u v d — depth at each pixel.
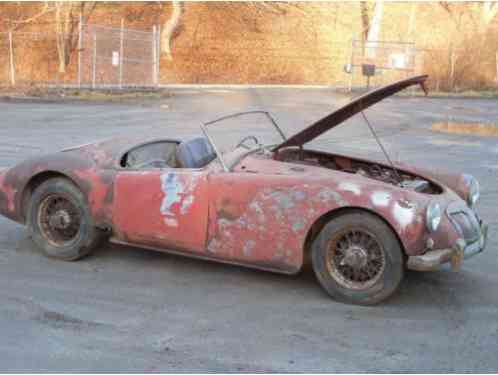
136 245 5.27
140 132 14.95
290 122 17.86
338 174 4.80
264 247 4.74
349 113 5.12
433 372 3.65
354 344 4.00
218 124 5.61
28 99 21.84
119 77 28.56
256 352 3.86
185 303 4.62
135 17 34.84
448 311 4.59
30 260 5.47
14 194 5.59
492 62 33.09
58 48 30.28
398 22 37.56
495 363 3.78
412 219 4.34
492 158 12.38
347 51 35.62
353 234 4.59
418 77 4.76
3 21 32.66
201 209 4.89
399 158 12.09
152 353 3.82
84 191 5.26
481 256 5.98
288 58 34.84
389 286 4.50
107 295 4.74
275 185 4.68
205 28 35.94
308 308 4.57
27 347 3.87
